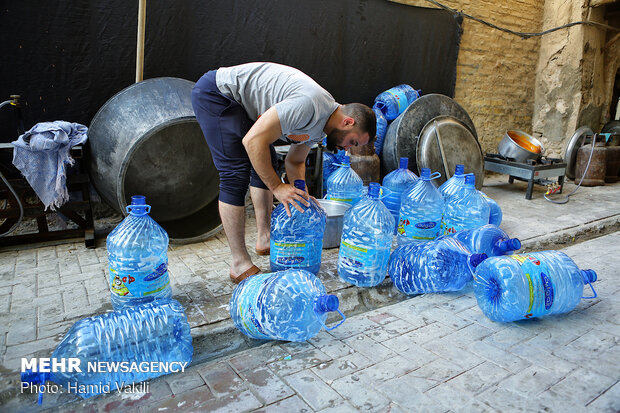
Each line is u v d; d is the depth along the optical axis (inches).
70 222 132.8
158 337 63.7
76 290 88.0
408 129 168.2
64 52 123.3
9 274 95.4
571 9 227.5
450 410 55.0
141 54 122.6
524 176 183.5
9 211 106.2
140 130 102.0
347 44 175.5
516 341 72.1
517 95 243.6
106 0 125.3
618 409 55.4
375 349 69.6
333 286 91.4
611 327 77.2
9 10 114.1
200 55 144.6
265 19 153.9
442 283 89.7
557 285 77.2
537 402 56.6
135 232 73.2
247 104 82.4
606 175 222.7
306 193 84.0
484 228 100.6
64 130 104.9
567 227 140.9
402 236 112.9
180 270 99.9
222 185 87.2
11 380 59.7
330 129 80.0
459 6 204.1
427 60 199.5
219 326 75.7
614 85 260.1
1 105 105.6
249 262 93.2
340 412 54.9
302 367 64.7
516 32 229.0
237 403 56.8
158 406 56.4
